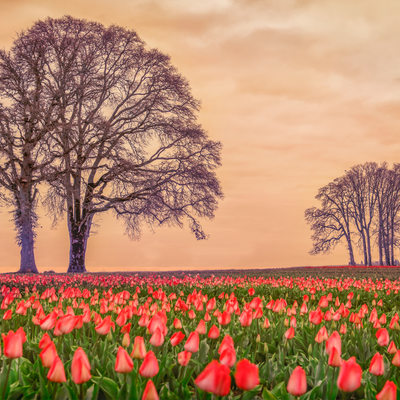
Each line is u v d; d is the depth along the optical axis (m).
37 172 30.38
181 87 33.03
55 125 27.14
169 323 5.74
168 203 31.75
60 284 13.45
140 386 3.02
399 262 45.09
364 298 11.02
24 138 28.69
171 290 11.86
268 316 6.34
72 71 29.28
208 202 31.62
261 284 13.64
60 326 3.69
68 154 29.42
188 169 31.28
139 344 3.04
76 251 31.78
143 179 31.64
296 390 2.60
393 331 4.91
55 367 2.58
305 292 11.93
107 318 3.81
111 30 31.00
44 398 2.95
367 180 46.06
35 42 28.28
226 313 4.35
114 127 33.28
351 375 2.46
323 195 47.34
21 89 28.31
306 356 4.52
